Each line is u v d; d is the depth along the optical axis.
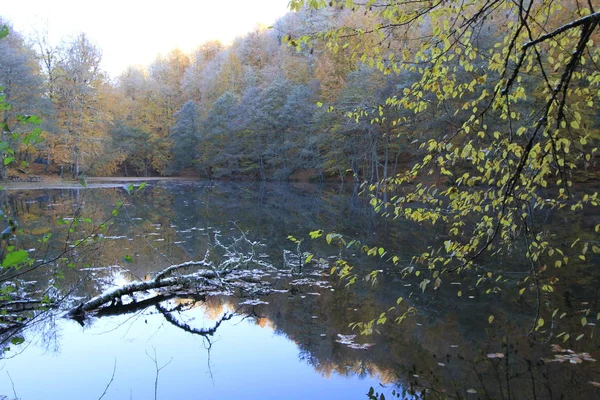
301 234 12.06
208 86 52.97
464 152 2.84
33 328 5.09
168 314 5.66
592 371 3.85
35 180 30.94
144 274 7.57
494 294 6.29
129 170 51.66
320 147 35.69
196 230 12.64
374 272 3.41
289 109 37.28
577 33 2.82
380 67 3.07
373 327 5.15
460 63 3.07
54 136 30.50
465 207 3.10
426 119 16.33
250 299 6.35
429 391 3.62
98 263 8.19
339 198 23.56
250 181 41.62
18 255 1.79
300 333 4.98
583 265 7.63
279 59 49.66
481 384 3.69
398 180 3.14
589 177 15.83
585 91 3.12
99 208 17.17
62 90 33.59
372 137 27.98
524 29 2.87
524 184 2.87
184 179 46.38
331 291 6.71
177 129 47.28
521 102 11.58
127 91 57.03
